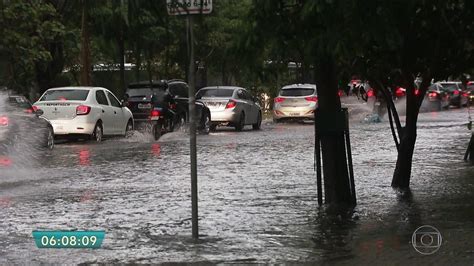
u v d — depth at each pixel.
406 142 13.41
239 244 9.35
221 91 32.22
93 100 25.53
